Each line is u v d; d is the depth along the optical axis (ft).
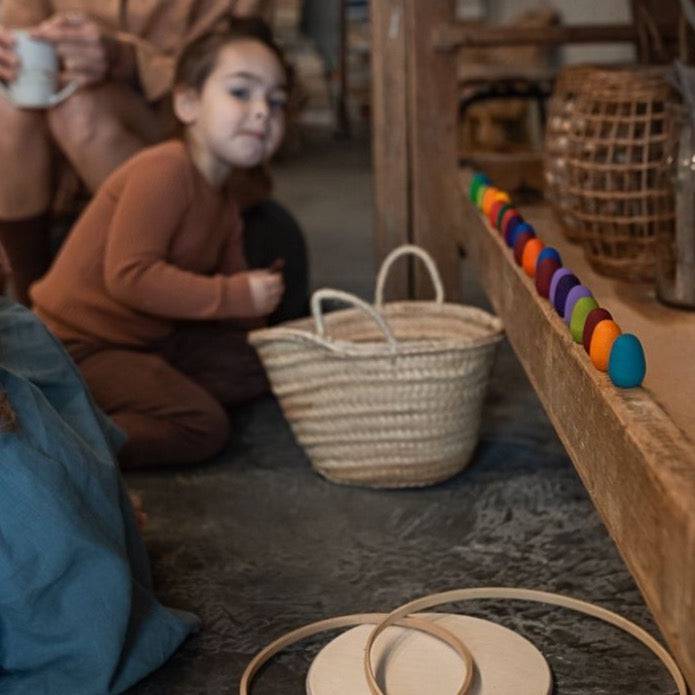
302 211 13.92
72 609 3.96
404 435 5.71
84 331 6.48
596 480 3.55
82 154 7.77
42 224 8.25
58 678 3.99
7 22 7.95
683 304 5.17
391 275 7.84
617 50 11.91
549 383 4.33
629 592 4.74
